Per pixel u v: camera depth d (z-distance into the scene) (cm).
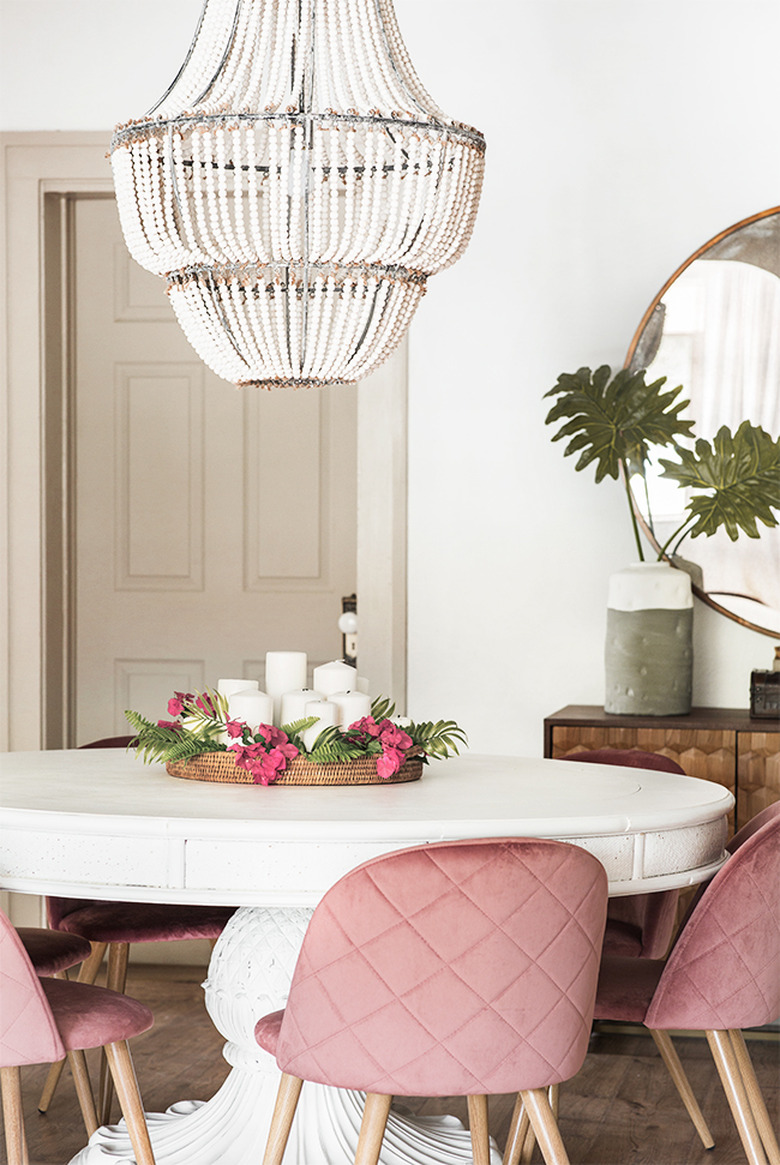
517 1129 235
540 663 385
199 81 233
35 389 399
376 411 388
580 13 380
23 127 400
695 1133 281
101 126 398
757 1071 324
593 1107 297
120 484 462
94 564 464
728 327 372
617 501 380
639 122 379
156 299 457
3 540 399
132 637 463
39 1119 287
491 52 384
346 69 228
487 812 206
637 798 227
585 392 358
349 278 232
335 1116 247
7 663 400
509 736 386
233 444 458
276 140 218
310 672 459
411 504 390
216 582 461
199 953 414
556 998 179
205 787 236
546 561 384
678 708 345
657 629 344
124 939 274
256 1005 244
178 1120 262
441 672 389
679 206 377
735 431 371
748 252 371
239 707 242
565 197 382
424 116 223
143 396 459
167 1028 347
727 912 206
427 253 236
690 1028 210
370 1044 175
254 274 232
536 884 174
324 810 207
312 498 457
